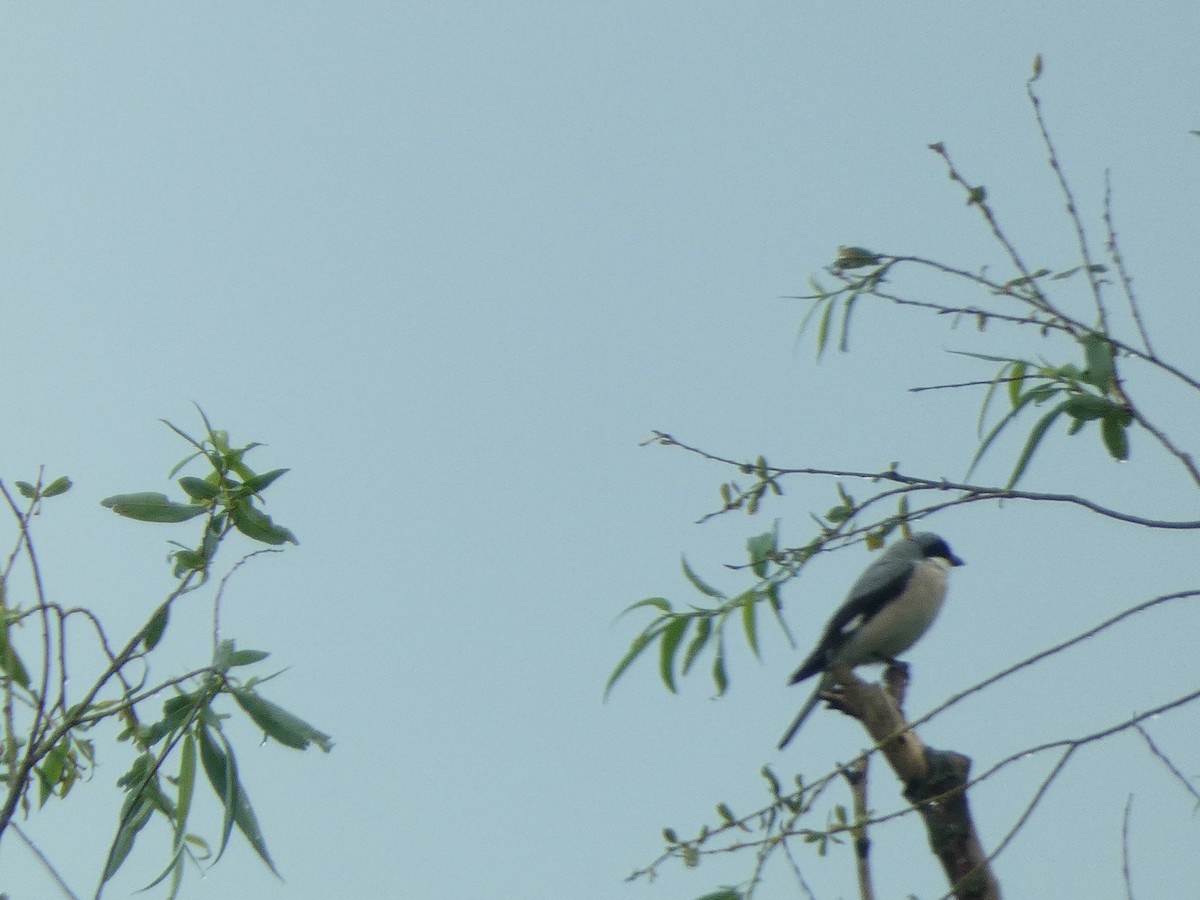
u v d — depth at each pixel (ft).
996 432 23.45
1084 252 24.58
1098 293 24.44
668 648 27.22
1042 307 24.31
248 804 23.79
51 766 24.86
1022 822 19.20
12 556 23.03
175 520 25.09
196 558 25.03
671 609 27.66
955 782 26.03
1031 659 19.80
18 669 24.40
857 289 26.04
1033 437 23.66
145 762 24.13
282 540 25.62
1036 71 25.05
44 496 23.93
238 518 25.35
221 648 24.54
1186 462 22.58
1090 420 24.04
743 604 26.30
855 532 23.84
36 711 22.18
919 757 26.17
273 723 24.20
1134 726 19.13
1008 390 25.71
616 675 27.40
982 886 24.95
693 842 21.25
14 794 21.31
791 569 24.40
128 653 23.91
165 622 24.58
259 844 23.61
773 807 21.06
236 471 25.61
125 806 24.02
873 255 26.07
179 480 25.31
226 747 24.07
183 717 24.22
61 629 22.67
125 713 24.49
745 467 24.50
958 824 25.72
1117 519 22.39
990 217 24.93
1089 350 23.29
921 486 23.81
